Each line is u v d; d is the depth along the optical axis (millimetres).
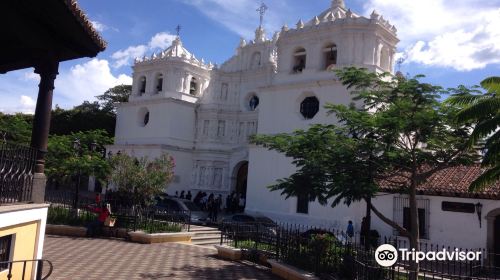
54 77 10109
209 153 38156
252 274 14258
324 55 28672
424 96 12141
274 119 29266
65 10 8219
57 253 15281
